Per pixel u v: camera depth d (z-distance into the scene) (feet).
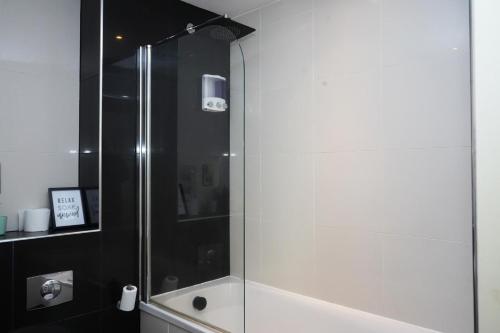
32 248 5.15
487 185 3.83
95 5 6.04
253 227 7.43
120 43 6.15
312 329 6.18
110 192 5.99
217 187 6.91
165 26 6.79
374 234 5.70
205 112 6.79
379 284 5.65
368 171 5.77
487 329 3.79
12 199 5.60
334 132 6.18
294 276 6.74
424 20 5.21
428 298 5.17
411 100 5.33
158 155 6.54
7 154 5.56
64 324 5.46
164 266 6.51
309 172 6.53
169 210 6.63
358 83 5.89
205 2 7.14
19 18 5.70
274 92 7.08
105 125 5.94
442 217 5.05
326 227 6.29
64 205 5.88
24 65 5.74
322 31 6.35
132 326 6.29
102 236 5.90
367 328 5.58
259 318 6.96
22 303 5.05
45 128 5.95
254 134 7.43
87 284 5.72
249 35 7.48
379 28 5.65
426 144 5.19
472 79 3.95
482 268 3.84
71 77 6.25
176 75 6.68
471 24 3.96
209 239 6.74
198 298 6.40
